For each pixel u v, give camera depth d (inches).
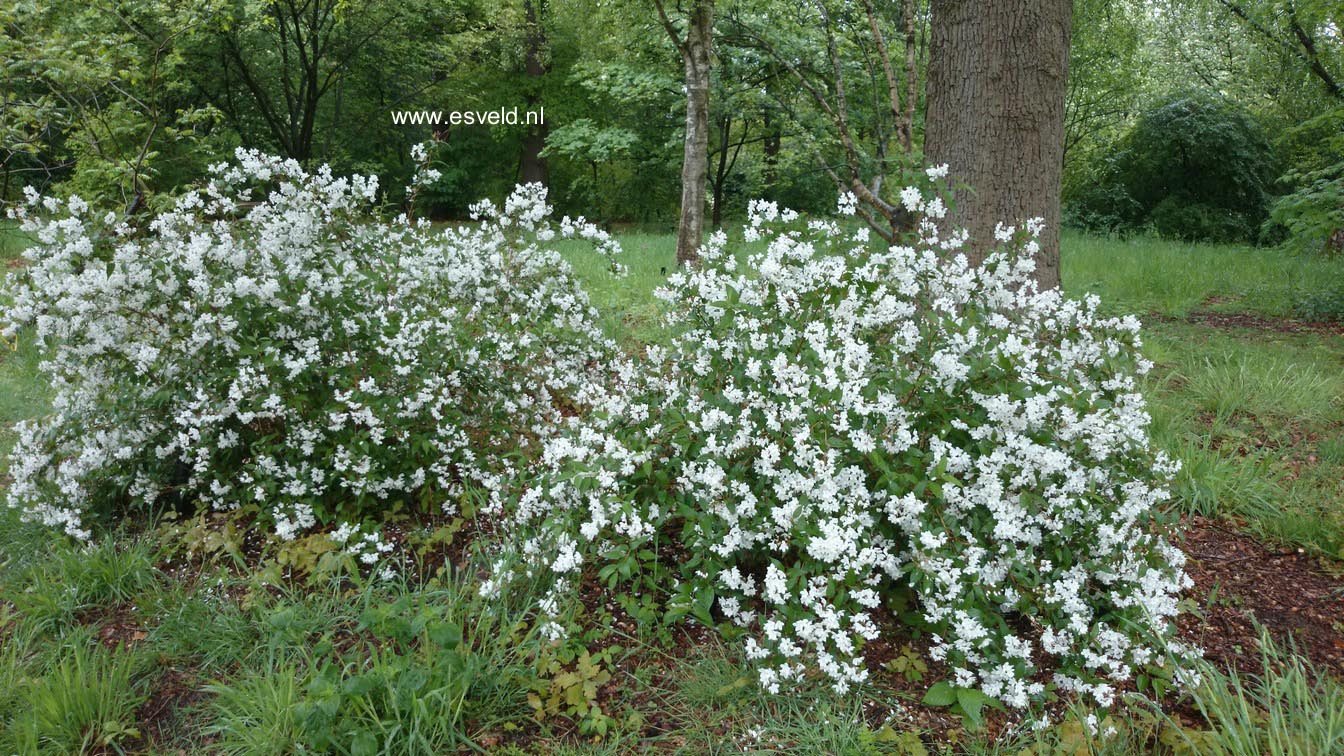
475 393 146.3
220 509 137.1
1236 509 148.8
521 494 126.6
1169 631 99.3
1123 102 767.7
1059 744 87.8
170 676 102.3
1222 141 652.1
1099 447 100.2
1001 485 98.2
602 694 99.5
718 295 114.5
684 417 110.1
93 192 366.3
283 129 629.3
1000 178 166.2
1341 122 367.2
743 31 423.8
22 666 101.4
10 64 283.3
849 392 96.9
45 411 183.0
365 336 139.3
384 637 100.9
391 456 132.3
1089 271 375.9
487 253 160.9
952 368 99.1
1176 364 226.5
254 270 135.5
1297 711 90.0
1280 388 201.2
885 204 180.1
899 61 471.2
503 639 99.6
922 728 93.4
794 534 98.5
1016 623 112.0
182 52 480.7
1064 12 165.2
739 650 103.7
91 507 131.5
